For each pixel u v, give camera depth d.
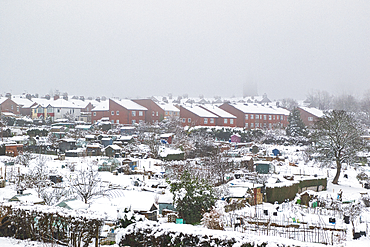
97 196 33.81
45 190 34.09
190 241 15.68
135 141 78.69
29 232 18.30
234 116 116.12
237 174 53.78
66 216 17.36
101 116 115.50
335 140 56.03
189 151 73.56
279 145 91.06
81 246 17.67
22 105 129.62
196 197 27.25
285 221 29.88
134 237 16.72
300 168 65.25
